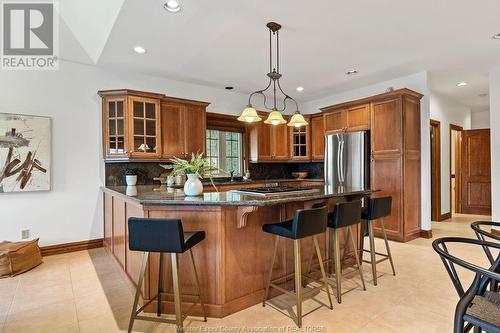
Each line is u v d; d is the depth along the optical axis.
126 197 2.60
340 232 3.12
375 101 4.44
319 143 5.72
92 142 3.96
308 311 2.26
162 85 4.56
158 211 2.29
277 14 2.67
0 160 3.35
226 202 2.07
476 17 2.78
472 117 7.30
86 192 3.92
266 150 5.68
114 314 2.22
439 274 2.99
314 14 2.68
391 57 3.79
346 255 3.07
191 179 2.53
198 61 3.85
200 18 2.71
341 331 1.98
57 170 3.72
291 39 3.21
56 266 3.26
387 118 4.30
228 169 5.49
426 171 4.43
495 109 4.31
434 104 5.57
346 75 4.50
